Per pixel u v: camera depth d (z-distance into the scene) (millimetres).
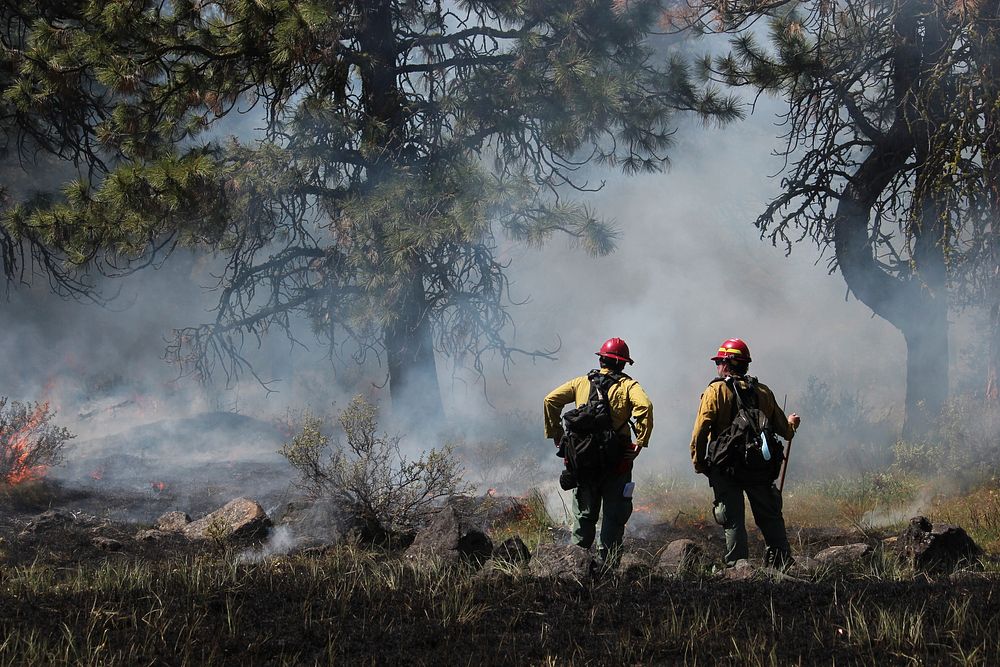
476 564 14828
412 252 31766
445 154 34562
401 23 39469
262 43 31625
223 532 18031
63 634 9992
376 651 10031
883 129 36125
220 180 31703
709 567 14500
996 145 28344
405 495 19953
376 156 33656
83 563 15992
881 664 9367
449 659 9820
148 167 31000
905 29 31531
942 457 26922
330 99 33156
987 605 11031
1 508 22609
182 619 10883
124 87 30391
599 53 34156
